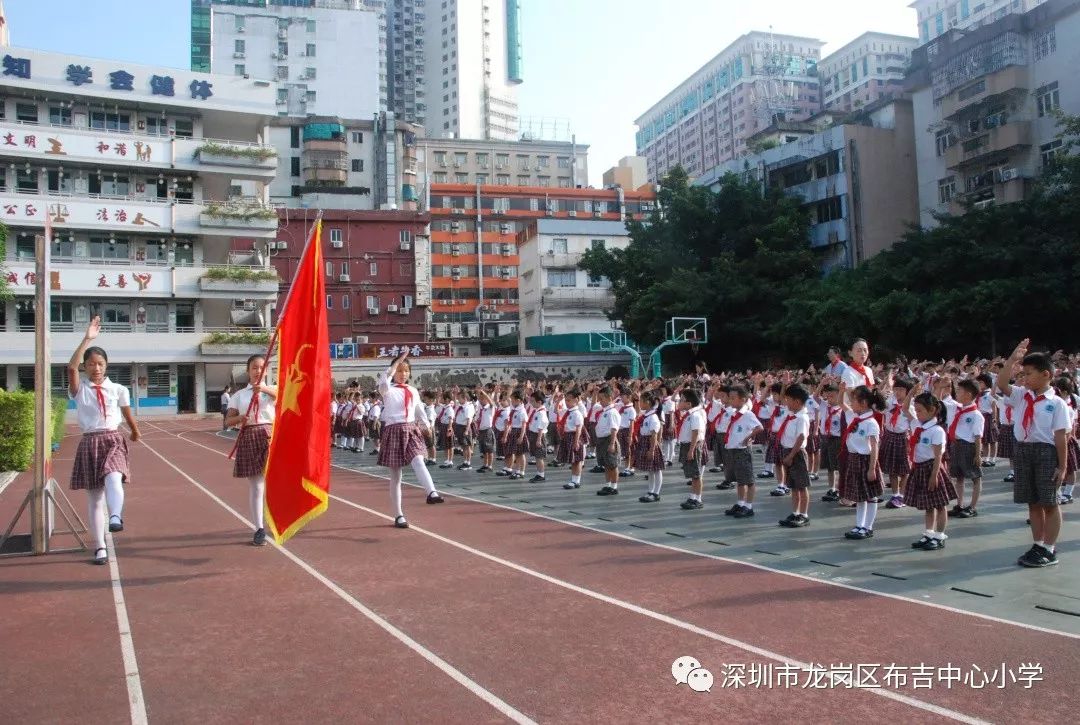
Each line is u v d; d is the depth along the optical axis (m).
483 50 105.19
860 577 6.82
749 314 37.62
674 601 6.13
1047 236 27.75
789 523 9.14
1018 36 34.44
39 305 8.01
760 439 13.78
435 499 10.21
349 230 49.34
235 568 7.29
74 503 11.75
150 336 36.31
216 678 4.69
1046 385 7.06
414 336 49.84
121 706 4.32
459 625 5.60
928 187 39.59
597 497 11.82
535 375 41.25
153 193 37.00
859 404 8.53
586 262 44.03
